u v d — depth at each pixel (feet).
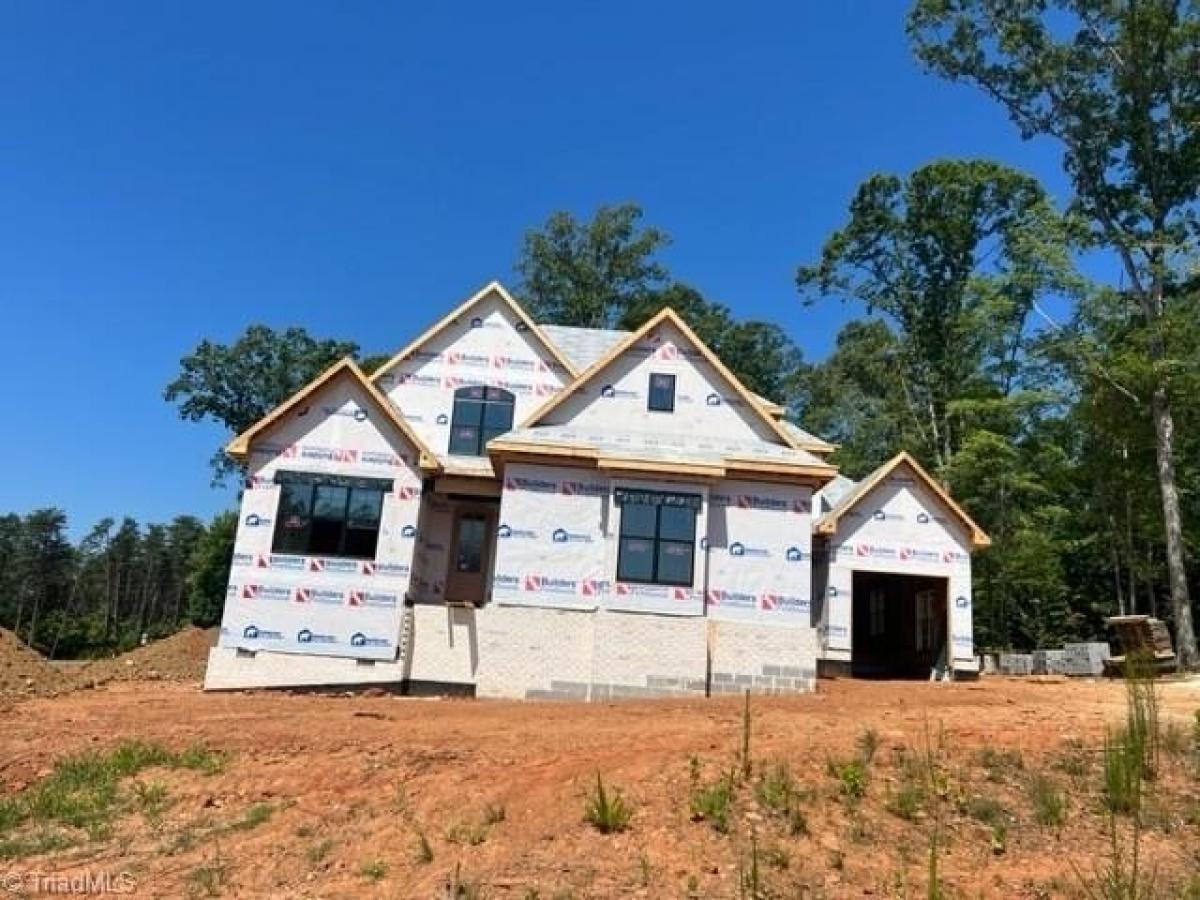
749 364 206.59
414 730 43.91
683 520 69.05
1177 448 113.60
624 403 75.66
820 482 70.90
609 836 28.84
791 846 28.02
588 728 42.86
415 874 27.14
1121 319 113.91
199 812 34.73
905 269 168.04
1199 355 102.89
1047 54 119.14
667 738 38.58
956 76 126.31
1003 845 28.48
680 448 72.43
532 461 69.97
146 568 377.91
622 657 64.39
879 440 172.86
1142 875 26.40
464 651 67.10
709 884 25.66
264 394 172.24
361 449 72.95
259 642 69.00
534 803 31.63
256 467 72.02
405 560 71.00
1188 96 111.75
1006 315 131.23
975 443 127.85
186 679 85.35
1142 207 113.09
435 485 81.92
